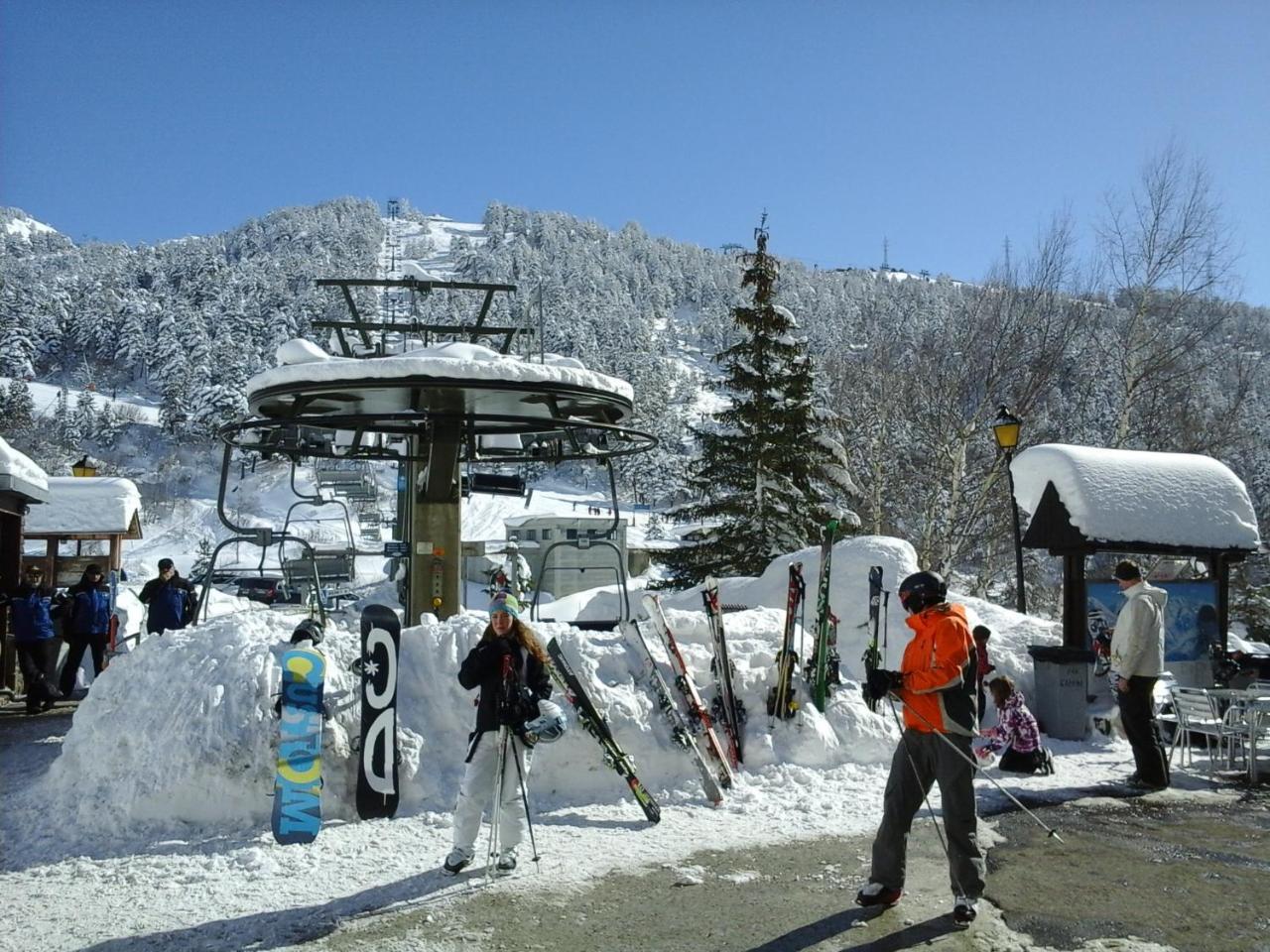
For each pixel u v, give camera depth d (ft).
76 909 14.65
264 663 19.75
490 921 14.05
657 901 14.88
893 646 33.60
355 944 13.25
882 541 37.37
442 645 21.56
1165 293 75.15
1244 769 25.54
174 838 17.97
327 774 19.03
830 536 24.82
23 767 24.52
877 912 14.55
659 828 18.72
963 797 14.37
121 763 19.29
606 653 22.48
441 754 20.33
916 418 85.97
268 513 244.63
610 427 30.76
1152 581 34.60
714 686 23.35
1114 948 13.33
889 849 14.67
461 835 15.99
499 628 16.43
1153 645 23.18
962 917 14.06
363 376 25.75
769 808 20.12
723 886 15.62
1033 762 24.35
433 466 32.07
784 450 75.31
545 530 118.01
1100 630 33.50
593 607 44.98
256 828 18.30
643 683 22.26
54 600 39.60
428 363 25.70
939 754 14.53
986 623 35.94
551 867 16.39
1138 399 77.36
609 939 13.46
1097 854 17.62
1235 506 34.42
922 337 95.35
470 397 28.12
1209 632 34.73
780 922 14.12
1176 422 82.64
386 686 19.58
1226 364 91.35
